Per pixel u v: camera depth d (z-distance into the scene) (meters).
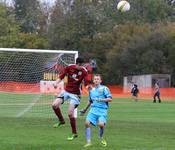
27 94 51.69
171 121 37.91
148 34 124.44
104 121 20.56
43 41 137.12
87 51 133.00
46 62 44.69
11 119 32.91
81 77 23.02
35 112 38.62
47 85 41.62
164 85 116.81
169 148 19.97
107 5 156.38
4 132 24.80
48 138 22.62
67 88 23.19
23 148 18.89
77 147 19.64
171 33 123.75
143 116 44.31
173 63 121.56
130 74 124.12
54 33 140.75
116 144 20.94
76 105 23.16
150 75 116.44
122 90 118.75
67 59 38.91
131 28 132.00
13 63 50.16
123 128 28.64
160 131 27.33
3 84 55.06
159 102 75.38
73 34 136.75
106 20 148.00
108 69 127.06
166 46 122.50
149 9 158.50
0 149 18.45
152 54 121.38
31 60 48.84
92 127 28.47
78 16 140.25
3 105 45.47
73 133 22.34
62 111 36.00
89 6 144.38
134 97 81.25
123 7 38.09
